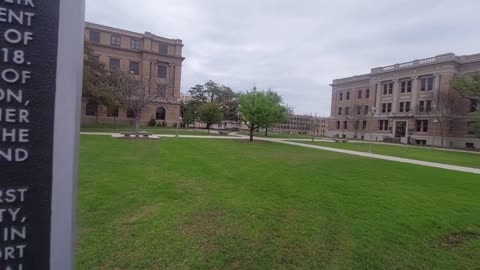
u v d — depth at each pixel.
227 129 61.97
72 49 1.55
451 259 3.80
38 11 1.49
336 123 62.16
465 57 41.44
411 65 46.41
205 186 7.05
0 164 1.41
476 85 28.36
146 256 3.45
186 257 3.49
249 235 4.27
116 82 29.31
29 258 1.46
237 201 5.91
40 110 1.49
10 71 1.44
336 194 6.94
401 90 48.41
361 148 24.67
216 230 4.39
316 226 4.75
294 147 21.58
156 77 49.34
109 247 3.62
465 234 4.76
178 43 50.97
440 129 40.94
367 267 3.48
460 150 32.19
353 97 58.53
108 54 46.00
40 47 1.49
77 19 1.56
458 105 38.72
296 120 93.31
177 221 4.64
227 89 65.50
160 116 50.59
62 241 1.52
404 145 36.47
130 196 5.84
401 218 5.31
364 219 5.18
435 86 42.78
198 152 14.27
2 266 1.42
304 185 7.75
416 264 3.61
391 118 48.97
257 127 27.88
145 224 4.43
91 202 5.30
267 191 6.89
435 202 6.58
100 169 8.38
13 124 1.44
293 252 3.80
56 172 1.51
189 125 67.69
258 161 12.17
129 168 8.80
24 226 1.45
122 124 45.75
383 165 13.01
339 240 4.23
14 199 1.43
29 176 1.46
